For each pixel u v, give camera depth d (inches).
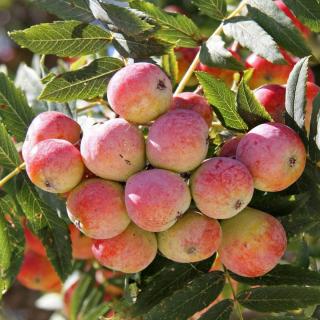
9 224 17.2
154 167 14.9
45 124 15.7
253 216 15.5
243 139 15.1
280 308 15.9
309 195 16.0
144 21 15.3
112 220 14.9
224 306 16.0
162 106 15.0
